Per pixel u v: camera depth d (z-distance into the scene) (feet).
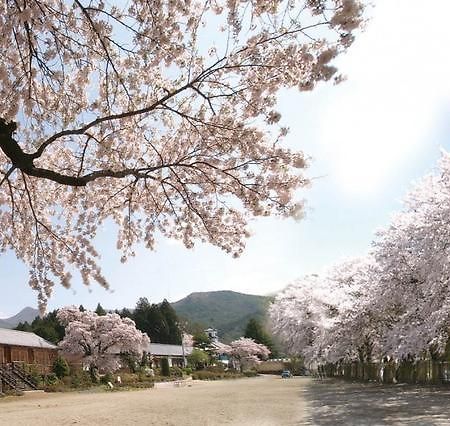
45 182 26.32
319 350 102.78
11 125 16.47
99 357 150.30
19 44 20.12
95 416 52.90
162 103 19.75
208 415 49.55
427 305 58.39
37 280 25.11
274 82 19.08
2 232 25.70
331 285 105.09
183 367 229.25
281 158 20.93
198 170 22.17
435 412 40.50
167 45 19.60
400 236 61.05
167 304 282.36
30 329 218.59
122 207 26.25
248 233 24.35
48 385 111.45
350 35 16.60
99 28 19.48
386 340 68.64
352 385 90.33
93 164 25.59
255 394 80.18
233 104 20.30
